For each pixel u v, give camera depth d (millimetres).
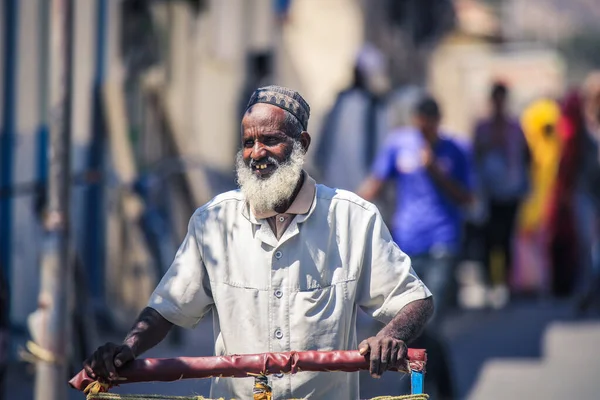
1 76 23359
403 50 53906
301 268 10742
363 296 11008
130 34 29125
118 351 10375
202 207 11133
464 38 60531
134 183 26594
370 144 28438
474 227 34750
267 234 10758
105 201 27172
